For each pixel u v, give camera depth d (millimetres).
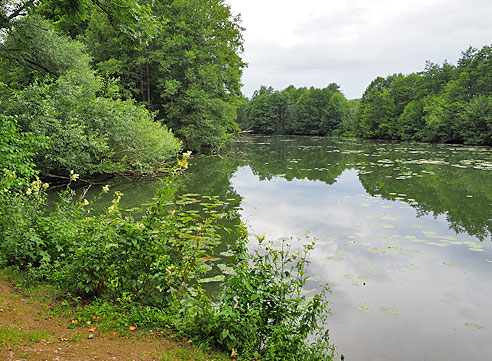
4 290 3799
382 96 53531
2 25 10977
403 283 5621
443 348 3904
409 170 18750
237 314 3115
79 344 2852
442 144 39125
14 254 4469
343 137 62438
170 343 3137
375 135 54750
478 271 6125
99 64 23469
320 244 7469
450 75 46875
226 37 30438
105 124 13961
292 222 9180
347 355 3721
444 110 39250
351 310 4730
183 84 28297
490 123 33500
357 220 9414
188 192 13273
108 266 3740
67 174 13969
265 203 11461
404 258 6715
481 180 15438
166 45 25453
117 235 3619
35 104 11297
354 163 22547
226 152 31828
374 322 4441
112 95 17000
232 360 2973
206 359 2914
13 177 4855
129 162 16438
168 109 26516
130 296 3699
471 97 38875
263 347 3238
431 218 9641
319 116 70188
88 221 4512
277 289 3369
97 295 3908
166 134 18953
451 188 13922
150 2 25703
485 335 4188
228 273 5695
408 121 45500
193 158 26250
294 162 23688
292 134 76438
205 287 5188
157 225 3822
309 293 5148
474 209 10609
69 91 12703
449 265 6379
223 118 30625
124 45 9094
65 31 24766
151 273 3723
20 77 16484
